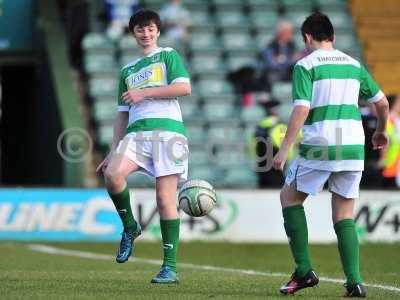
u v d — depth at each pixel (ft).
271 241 198.08
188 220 196.54
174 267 104.12
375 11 276.21
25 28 252.62
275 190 199.41
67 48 245.45
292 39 256.73
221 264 150.30
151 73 102.37
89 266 137.90
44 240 192.65
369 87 94.68
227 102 247.50
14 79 267.59
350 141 92.22
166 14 259.80
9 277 111.55
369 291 98.84
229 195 197.77
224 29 265.13
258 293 94.99
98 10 258.16
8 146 271.90
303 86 91.71
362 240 198.08
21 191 192.85
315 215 198.39
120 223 195.11
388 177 211.20
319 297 91.76
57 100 223.92
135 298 88.48
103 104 236.43
